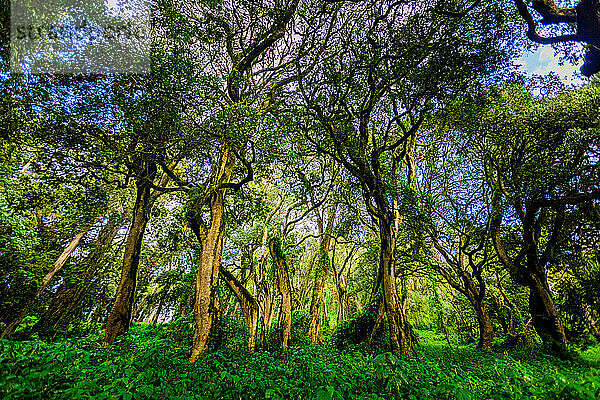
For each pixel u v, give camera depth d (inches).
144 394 193.8
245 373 290.4
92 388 185.9
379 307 581.9
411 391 239.5
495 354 500.1
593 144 468.1
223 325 520.1
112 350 351.3
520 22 369.1
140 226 546.6
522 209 588.1
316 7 436.1
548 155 501.4
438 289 945.5
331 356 470.3
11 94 306.5
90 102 302.5
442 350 573.6
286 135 391.5
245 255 807.1
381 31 408.5
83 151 353.1
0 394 151.5
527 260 576.1
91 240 764.0
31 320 644.7
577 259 578.6
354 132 478.6
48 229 679.7
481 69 370.3
